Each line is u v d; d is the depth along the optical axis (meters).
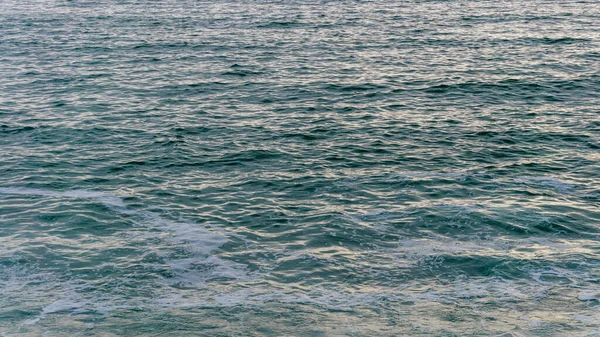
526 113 37.28
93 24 74.12
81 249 22.59
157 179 28.61
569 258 21.81
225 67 49.41
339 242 23.09
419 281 20.77
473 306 19.34
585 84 43.22
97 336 17.95
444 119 36.41
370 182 28.08
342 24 72.31
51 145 32.62
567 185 27.44
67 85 44.28
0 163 30.22
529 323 18.44
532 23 71.62
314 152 31.64
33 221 24.55
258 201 26.39
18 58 53.75
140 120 36.59
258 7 90.56
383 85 43.56
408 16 79.31
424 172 29.05
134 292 20.17
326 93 41.88
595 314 18.80
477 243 22.84
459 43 58.62
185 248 22.73
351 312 19.14
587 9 84.38
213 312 19.14
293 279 20.92
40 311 19.06
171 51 56.22
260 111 38.25
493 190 27.00
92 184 28.06
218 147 32.38
